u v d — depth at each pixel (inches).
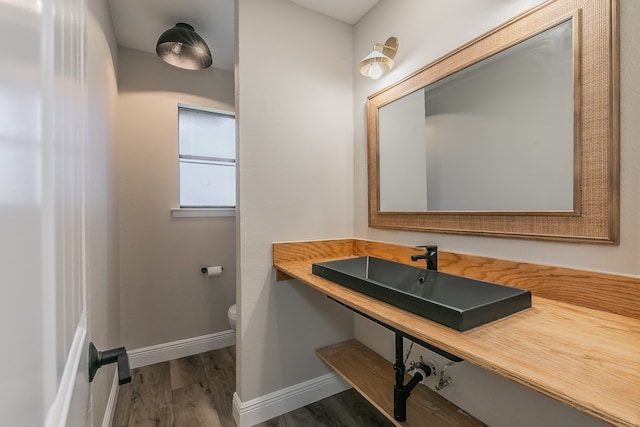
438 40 51.7
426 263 51.7
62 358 13.6
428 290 49.3
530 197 39.6
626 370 21.5
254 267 61.5
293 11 65.0
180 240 89.6
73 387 15.3
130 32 76.6
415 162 56.7
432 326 29.8
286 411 64.4
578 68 34.4
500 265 42.8
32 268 10.1
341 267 58.3
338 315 72.1
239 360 61.8
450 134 50.1
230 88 97.8
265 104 62.0
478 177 46.0
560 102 36.4
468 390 47.9
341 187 71.8
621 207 31.9
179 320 89.3
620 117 31.8
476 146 46.1
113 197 70.8
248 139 60.4
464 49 47.0
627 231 31.5
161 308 86.7
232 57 90.4
